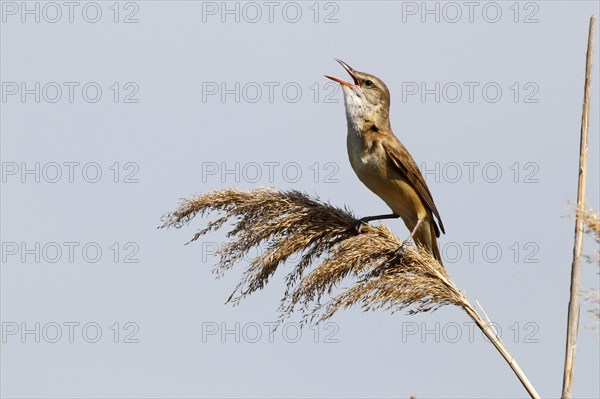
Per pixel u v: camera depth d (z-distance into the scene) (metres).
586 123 7.63
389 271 9.14
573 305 7.43
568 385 7.36
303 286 9.18
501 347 8.25
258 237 9.61
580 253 7.45
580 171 7.57
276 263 9.55
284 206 9.74
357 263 9.16
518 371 7.98
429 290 8.73
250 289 9.60
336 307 8.84
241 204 9.77
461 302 8.66
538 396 7.79
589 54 7.71
